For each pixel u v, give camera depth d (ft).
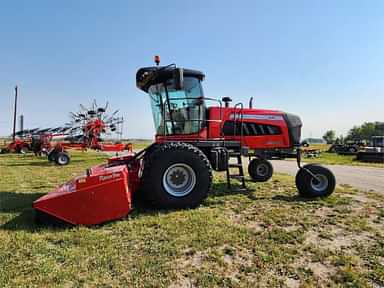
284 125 22.15
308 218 14.16
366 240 11.44
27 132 72.74
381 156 56.39
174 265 9.09
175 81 16.24
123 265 9.00
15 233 11.55
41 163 45.65
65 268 8.75
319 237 11.74
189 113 19.16
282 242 11.07
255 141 21.49
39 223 12.46
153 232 11.87
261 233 11.93
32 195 19.26
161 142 17.58
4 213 14.40
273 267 9.07
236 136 20.99
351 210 15.78
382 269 9.00
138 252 9.97
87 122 56.85
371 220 14.07
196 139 19.06
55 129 61.05
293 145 22.25
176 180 15.75
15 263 9.03
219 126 20.21
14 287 7.68
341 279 8.39
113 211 12.89
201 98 19.24
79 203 12.48
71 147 54.24
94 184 12.67
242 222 13.41
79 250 10.05
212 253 9.96
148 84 19.61
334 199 18.15
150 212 14.78
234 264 9.23
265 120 21.81
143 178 15.25
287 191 20.61
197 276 8.43
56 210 12.29
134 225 12.69
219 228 12.36
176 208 15.43
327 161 58.75
